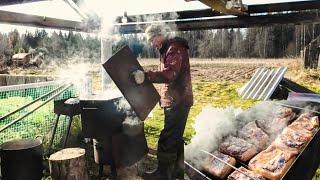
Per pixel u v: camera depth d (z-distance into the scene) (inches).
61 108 207.8
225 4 143.5
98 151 173.5
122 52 138.9
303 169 133.3
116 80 135.3
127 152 173.2
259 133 157.9
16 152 151.3
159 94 153.3
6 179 154.9
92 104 165.2
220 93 481.7
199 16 223.1
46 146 225.3
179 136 150.9
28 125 240.8
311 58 530.0
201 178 127.8
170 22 238.1
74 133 249.0
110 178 186.9
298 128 152.3
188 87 152.4
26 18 209.2
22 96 289.3
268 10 198.2
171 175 149.8
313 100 187.9
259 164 133.0
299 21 196.4
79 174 155.6
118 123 174.1
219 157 143.3
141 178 183.8
